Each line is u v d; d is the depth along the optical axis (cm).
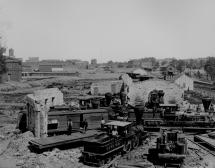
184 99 4850
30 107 2992
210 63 10700
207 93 6169
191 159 2289
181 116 3350
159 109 3509
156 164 2164
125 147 2447
